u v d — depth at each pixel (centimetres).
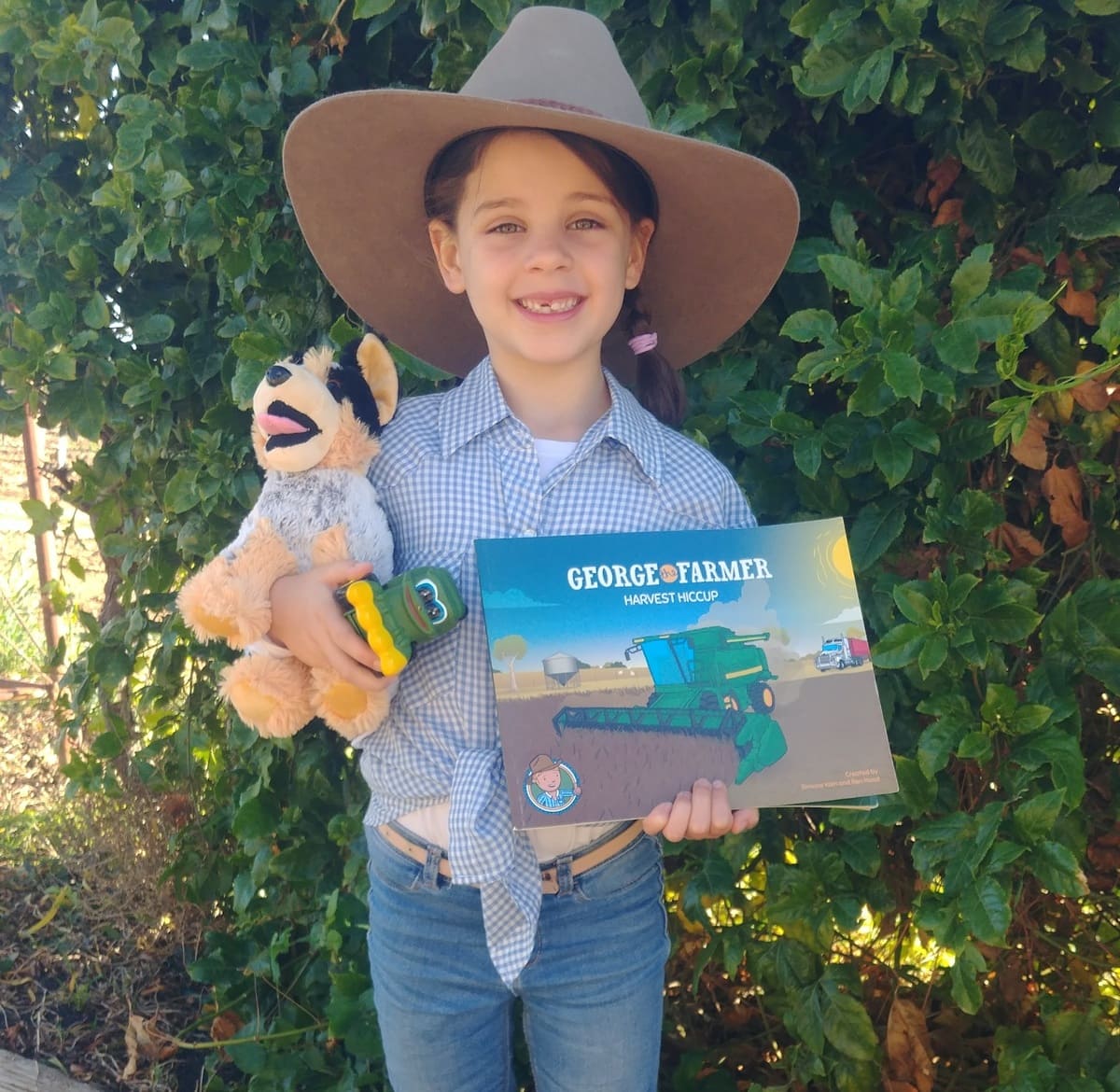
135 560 240
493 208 146
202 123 201
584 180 146
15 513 491
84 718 262
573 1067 147
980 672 174
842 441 167
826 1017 182
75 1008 260
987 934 151
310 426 137
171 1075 239
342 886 219
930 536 164
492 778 137
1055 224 172
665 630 133
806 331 159
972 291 153
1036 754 157
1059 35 172
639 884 150
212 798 256
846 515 181
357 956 211
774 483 182
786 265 179
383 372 148
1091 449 176
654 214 166
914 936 203
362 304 185
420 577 130
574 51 151
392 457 150
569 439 155
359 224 173
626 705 131
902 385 148
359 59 207
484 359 160
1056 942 188
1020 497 185
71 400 227
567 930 145
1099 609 165
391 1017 149
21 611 432
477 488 147
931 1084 182
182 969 272
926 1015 196
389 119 151
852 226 171
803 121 189
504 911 139
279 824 221
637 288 186
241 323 210
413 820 145
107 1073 241
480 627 142
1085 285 174
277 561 135
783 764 133
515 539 133
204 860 251
